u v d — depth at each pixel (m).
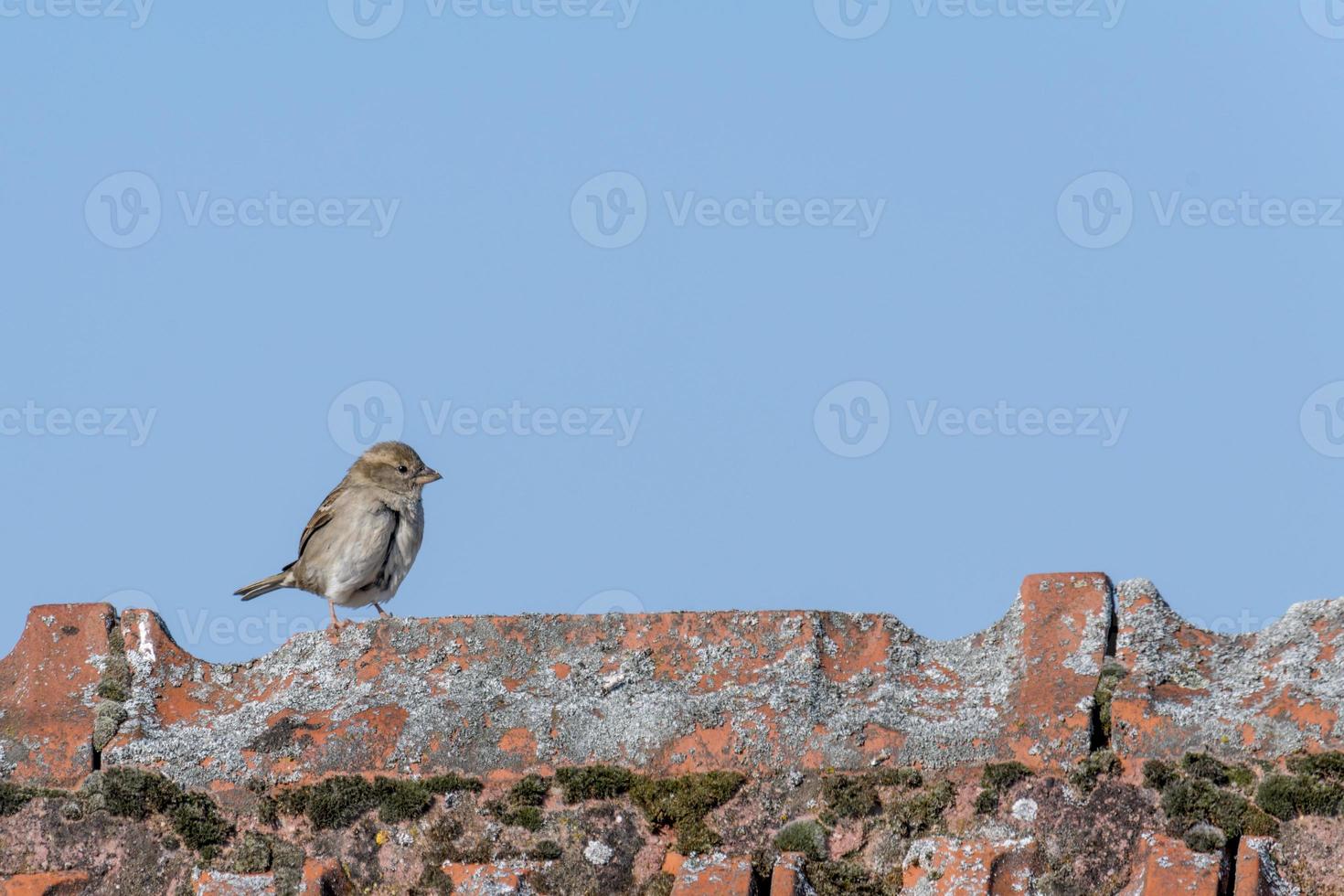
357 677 14.41
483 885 13.05
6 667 14.87
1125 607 13.75
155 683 14.61
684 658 14.05
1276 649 13.22
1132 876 12.38
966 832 12.79
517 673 14.20
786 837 13.01
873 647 14.06
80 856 13.70
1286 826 12.17
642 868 13.10
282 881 13.33
